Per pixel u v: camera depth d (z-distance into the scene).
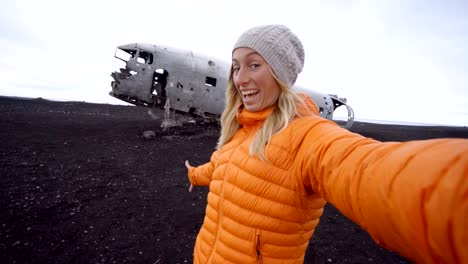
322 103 15.26
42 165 6.22
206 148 9.52
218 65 11.48
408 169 0.48
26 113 16.02
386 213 0.52
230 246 1.07
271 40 1.06
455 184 0.37
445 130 34.62
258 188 1.00
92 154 7.57
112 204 4.47
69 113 18.25
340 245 3.76
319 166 0.77
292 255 1.01
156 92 11.62
